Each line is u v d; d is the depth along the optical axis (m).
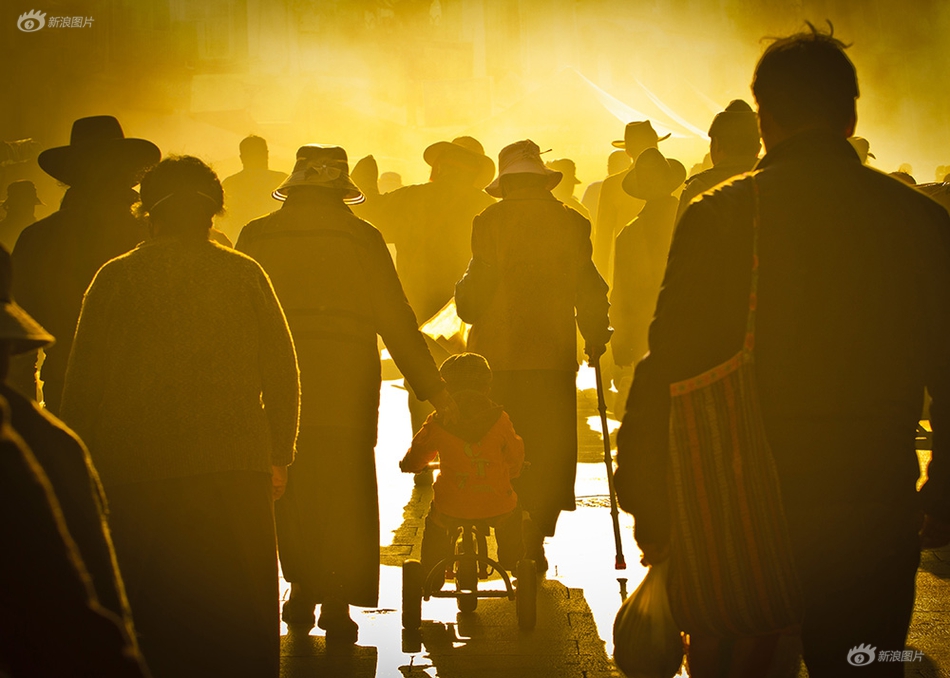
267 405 12.67
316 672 15.11
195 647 11.99
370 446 17.41
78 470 7.53
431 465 17.80
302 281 17.06
